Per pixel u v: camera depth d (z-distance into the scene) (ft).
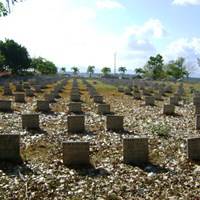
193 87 202.28
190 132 70.49
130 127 73.20
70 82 221.25
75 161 46.50
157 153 52.90
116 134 65.82
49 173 43.27
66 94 139.95
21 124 72.02
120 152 53.26
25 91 133.80
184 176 42.93
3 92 137.90
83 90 159.84
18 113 87.86
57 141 59.52
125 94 150.20
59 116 84.89
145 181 41.16
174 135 66.54
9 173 43.14
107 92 156.76
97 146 56.80
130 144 47.52
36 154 51.72
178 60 327.88
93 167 45.85
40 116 83.97
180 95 142.92
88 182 40.63
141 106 111.24
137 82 226.17
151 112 97.55
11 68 335.67
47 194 37.22
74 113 90.38
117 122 69.51
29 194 37.17
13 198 36.17
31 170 44.29
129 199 36.27
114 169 45.24
